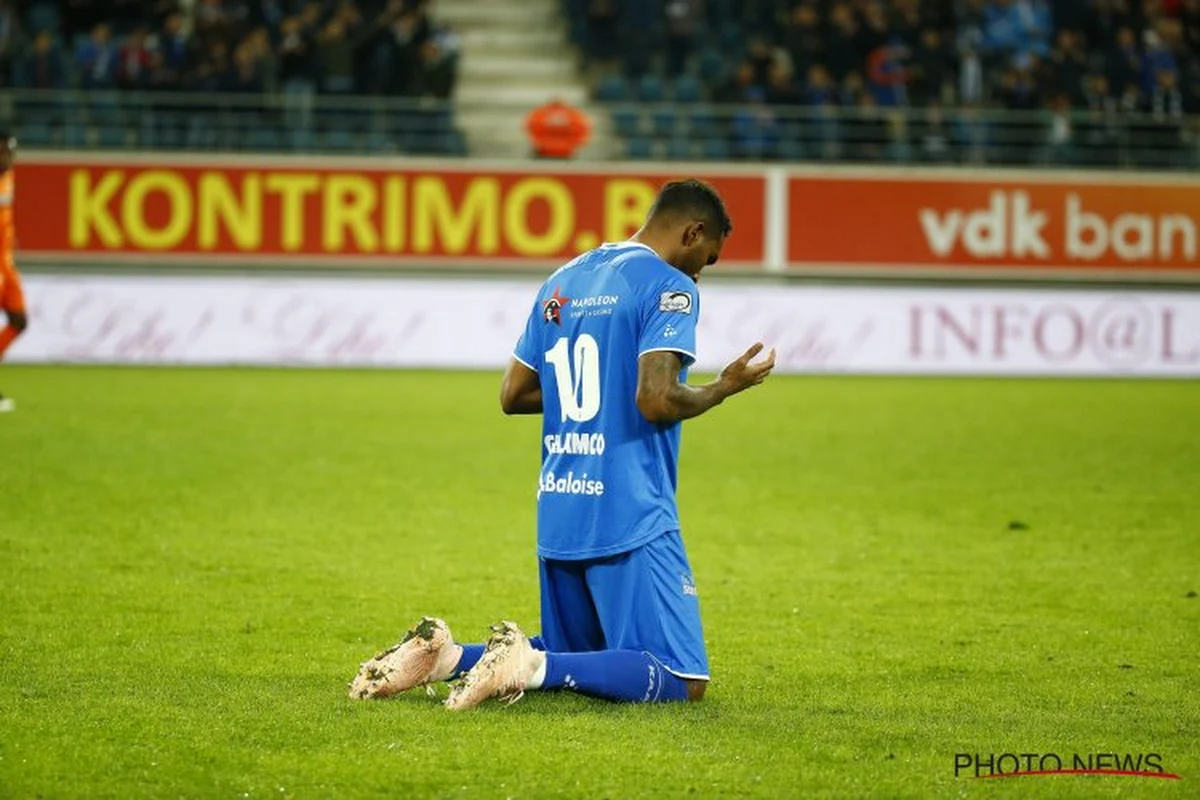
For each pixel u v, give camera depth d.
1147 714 21.44
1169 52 90.56
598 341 20.55
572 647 21.47
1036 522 39.22
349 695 21.09
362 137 86.31
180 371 74.88
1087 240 85.88
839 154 87.31
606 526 20.50
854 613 28.77
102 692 21.52
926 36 88.94
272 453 48.94
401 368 78.38
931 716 21.12
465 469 46.72
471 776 17.66
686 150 87.44
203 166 83.25
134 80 85.06
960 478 46.44
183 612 27.69
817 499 42.53
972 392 71.56
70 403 60.81
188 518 37.66
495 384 71.50
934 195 85.50
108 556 32.78
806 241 85.44
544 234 84.50
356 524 37.44
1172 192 85.81
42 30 90.56
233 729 19.41
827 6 90.81
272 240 83.81
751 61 88.81
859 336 79.88
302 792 17.11
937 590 30.98
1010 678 23.77
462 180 84.06
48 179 82.69
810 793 17.34
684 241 21.00
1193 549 35.78
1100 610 29.19
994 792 17.52
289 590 29.92
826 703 21.84
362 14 90.06
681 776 17.80
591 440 20.59
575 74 96.44
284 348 78.25
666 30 91.88
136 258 83.38
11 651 24.38
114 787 17.23
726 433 56.50
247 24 87.56
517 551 34.47
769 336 79.38
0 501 39.12
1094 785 17.86
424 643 20.86
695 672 20.88
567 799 17.00
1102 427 59.09
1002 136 87.62
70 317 77.38
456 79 91.06
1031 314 80.38
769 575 32.44
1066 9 92.12
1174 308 80.62
